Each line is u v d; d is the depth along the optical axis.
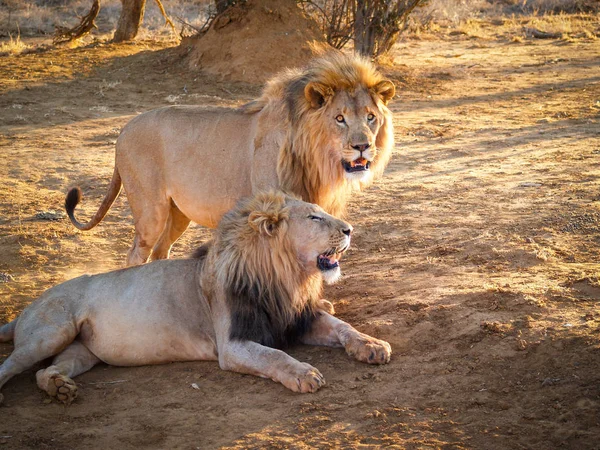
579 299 7.97
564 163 14.96
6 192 14.79
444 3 43.41
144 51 29.23
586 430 5.88
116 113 21.70
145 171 9.24
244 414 6.64
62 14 43.38
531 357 6.96
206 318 7.61
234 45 25.56
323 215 7.35
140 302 7.64
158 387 7.29
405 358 7.35
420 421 6.27
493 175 14.48
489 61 29.86
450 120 20.12
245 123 8.72
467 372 6.92
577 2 43.47
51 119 21.00
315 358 7.57
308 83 7.82
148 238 9.48
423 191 13.73
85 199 14.42
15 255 11.48
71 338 7.65
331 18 28.83
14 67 27.28
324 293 9.23
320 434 6.21
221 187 8.77
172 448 6.21
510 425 6.07
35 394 7.31
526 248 9.80
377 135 8.30
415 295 8.61
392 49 31.58
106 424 6.69
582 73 26.47
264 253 7.28
